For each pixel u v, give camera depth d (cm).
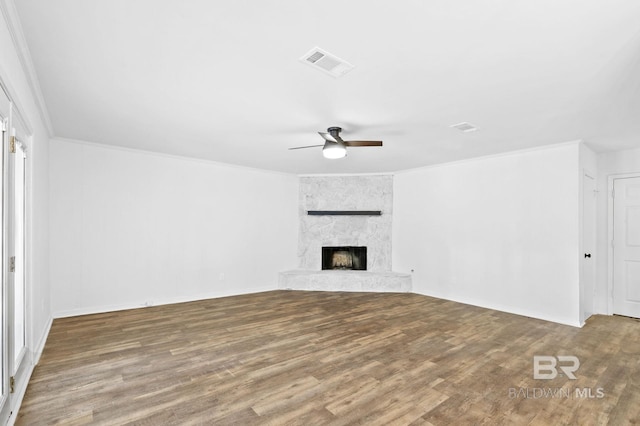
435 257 600
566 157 441
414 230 640
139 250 506
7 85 187
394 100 297
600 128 376
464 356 319
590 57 217
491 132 395
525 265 477
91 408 223
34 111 298
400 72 243
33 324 291
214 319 441
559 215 447
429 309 502
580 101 295
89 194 464
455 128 379
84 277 459
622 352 333
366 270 688
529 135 407
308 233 707
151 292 517
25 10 174
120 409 222
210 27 190
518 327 415
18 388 230
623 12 170
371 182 694
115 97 297
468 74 245
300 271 681
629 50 208
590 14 172
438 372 283
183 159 552
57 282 438
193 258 562
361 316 460
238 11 175
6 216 202
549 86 264
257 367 290
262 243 654
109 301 479
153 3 169
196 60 230
